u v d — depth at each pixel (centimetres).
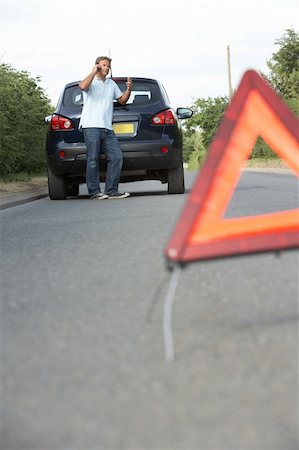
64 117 1324
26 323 377
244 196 1294
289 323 355
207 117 9256
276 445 217
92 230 800
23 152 2714
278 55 6556
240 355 307
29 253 640
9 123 2414
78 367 300
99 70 1278
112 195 1329
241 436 225
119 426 236
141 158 1312
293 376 278
